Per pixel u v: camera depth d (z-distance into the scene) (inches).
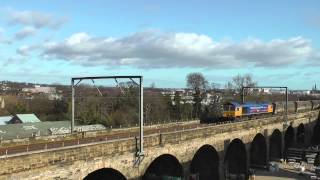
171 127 3132.4
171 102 6373.0
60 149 1675.7
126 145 2032.5
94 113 4899.1
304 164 4249.5
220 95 7495.1
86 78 2413.9
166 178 2564.0
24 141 2135.8
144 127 2938.0
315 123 5836.6
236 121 3567.9
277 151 4443.9
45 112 5344.5
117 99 5718.5
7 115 4852.4
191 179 3041.3
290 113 4992.6
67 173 1711.4
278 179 3526.1
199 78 7185.0
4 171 1451.8
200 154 3085.6
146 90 6978.4
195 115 6230.3
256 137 3991.1
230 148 3555.6
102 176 2151.8
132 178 2086.6
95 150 1849.2
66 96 5989.2
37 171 1578.5
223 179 3058.6
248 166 3511.3
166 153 2348.7
